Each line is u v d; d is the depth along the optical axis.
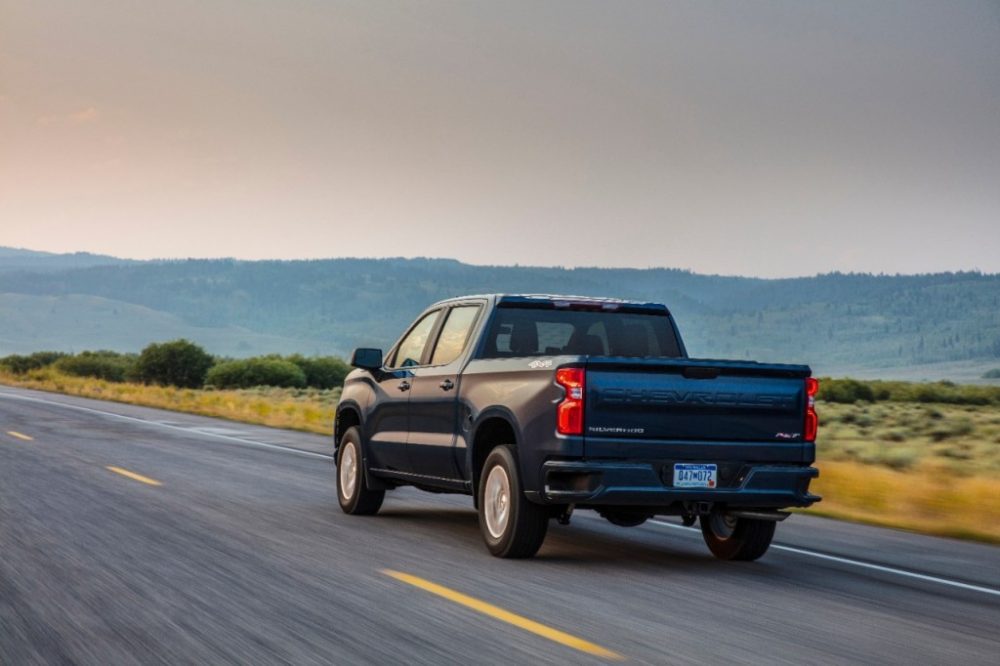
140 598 7.45
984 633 7.00
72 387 58.31
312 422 34.97
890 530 12.86
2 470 15.99
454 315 11.26
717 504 9.30
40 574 8.24
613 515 10.29
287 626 6.66
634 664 5.89
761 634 6.73
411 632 6.54
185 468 17.31
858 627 7.05
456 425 10.38
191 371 92.06
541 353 10.62
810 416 9.45
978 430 46.56
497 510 9.64
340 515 12.32
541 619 6.98
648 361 8.99
